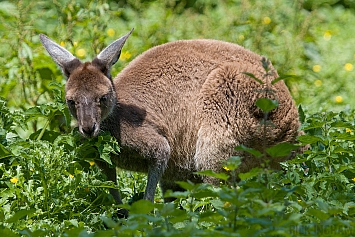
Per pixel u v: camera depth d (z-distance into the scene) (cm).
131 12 2194
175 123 1347
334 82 1962
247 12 2133
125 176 1361
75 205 1140
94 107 1210
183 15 2192
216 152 1338
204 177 1351
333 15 2439
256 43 1973
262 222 803
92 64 1259
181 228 925
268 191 884
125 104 1289
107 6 1827
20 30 1705
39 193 1119
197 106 1347
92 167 1237
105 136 1207
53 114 1283
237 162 883
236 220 837
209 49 1383
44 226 999
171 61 1359
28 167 1145
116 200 1229
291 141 1359
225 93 1334
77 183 1138
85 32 1853
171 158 1362
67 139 1197
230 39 1997
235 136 1334
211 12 2309
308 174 1193
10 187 1109
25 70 1655
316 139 1170
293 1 2320
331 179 1108
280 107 1339
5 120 1251
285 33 2080
